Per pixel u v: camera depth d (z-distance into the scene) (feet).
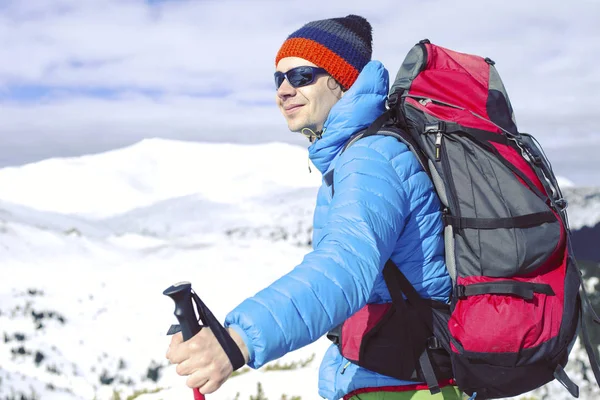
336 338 7.39
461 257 6.51
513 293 6.23
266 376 26.37
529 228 6.32
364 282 5.49
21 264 155.22
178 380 46.83
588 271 53.57
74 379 80.84
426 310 6.68
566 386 6.39
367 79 6.95
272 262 142.41
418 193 6.49
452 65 7.24
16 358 87.30
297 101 7.89
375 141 6.59
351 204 5.98
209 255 150.10
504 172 6.49
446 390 6.95
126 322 107.45
